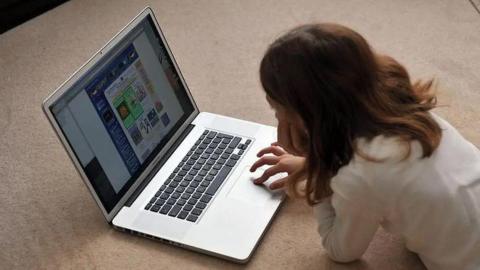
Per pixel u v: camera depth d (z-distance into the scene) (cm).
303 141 93
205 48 156
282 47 84
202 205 112
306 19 159
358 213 93
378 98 86
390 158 86
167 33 162
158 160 121
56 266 109
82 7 175
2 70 156
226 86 143
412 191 89
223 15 165
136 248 110
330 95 83
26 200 122
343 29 84
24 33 167
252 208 110
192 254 107
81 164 107
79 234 114
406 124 86
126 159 115
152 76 122
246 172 117
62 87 104
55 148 133
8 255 112
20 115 143
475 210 90
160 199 114
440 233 92
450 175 89
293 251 106
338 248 99
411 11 157
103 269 107
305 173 101
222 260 105
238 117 134
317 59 82
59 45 162
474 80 136
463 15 154
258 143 123
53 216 118
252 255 106
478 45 145
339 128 86
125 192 115
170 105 125
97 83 110
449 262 94
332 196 96
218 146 123
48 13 174
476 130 125
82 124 107
